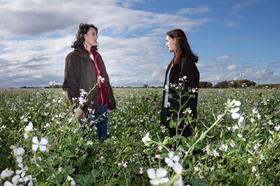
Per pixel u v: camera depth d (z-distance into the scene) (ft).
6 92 72.79
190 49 21.03
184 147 11.87
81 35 22.89
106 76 23.56
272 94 48.01
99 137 23.26
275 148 16.20
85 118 21.71
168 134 21.53
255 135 16.51
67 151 12.82
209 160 14.42
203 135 10.64
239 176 13.00
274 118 27.96
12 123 28.19
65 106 28.66
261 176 13.47
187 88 20.57
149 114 32.89
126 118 31.45
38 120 26.25
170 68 21.35
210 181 12.64
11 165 15.80
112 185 12.57
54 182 10.79
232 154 14.55
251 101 40.42
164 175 5.63
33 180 10.68
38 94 41.32
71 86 22.54
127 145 16.79
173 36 20.99
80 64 22.74
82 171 14.84
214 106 40.60
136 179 14.07
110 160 15.28
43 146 9.83
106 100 23.47
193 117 20.89
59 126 20.38
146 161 15.93
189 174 11.99
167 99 21.45
